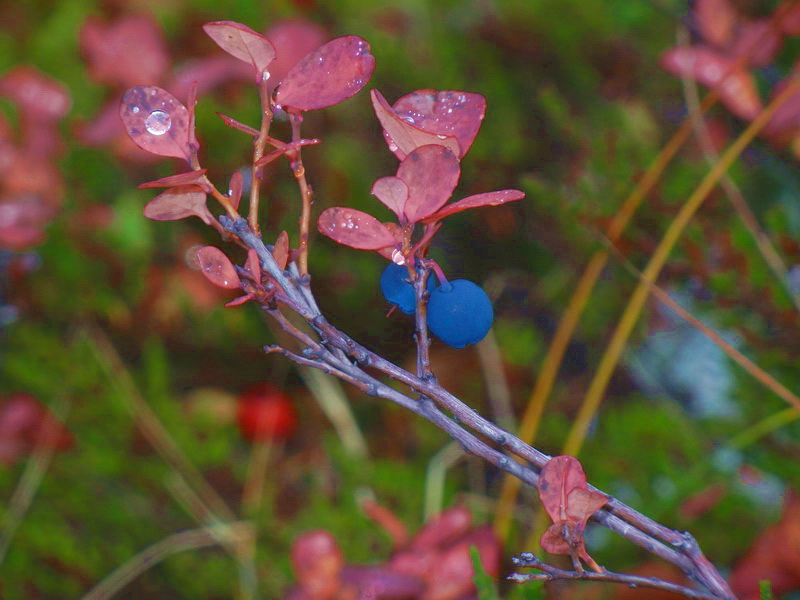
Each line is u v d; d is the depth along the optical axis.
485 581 0.42
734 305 0.58
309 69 0.38
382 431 0.71
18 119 0.68
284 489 0.66
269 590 0.58
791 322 0.57
